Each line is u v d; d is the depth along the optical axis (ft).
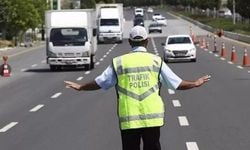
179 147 55.36
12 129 68.39
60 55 161.38
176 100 92.89
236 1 456.86
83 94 104.68
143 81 32.81
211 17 630.33
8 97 102.83
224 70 150.41
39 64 191.83
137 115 32.53
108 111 82.02
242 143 57.21
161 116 32.76
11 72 161.07
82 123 71.56
